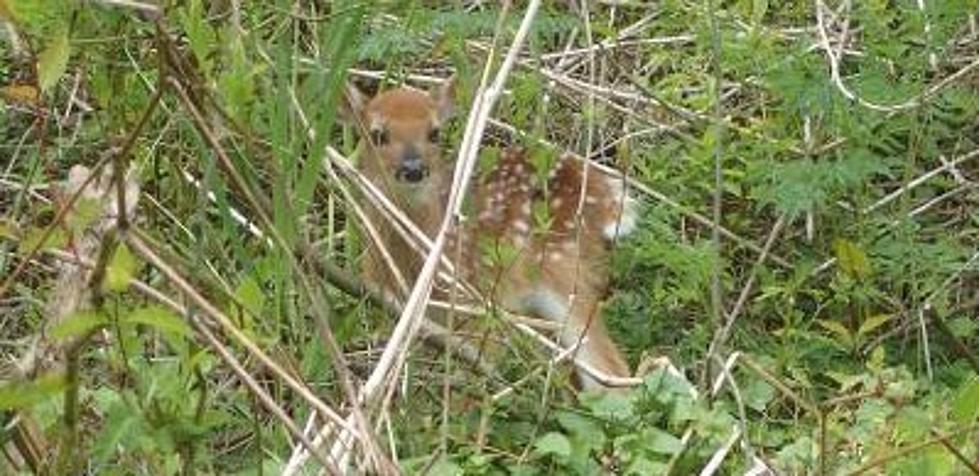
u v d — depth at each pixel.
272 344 8.47
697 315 12.81
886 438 9.35
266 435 9.95
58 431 8.16
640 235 13.34
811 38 14.28
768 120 13.55
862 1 13.67
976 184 13.46
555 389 11.05
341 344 10.20
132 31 9.76
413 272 13.01
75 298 8.05
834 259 12.66
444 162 13.69
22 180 12.48
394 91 13.74
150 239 8.52
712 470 9.62
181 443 8.02
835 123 12.84
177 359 8.69
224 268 10.50
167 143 10.80
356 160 12.65
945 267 12.55
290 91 10.07
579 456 10.09
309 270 9.85
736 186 13.16
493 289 11.16
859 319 12.45
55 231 7.77
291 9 10.70
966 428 8.38
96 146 12.56
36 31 9.13
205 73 9.23
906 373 10.72
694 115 13.89
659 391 10.48
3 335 11.36
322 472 8.49
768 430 10.69
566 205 13.37
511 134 14.24
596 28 14.13
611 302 13.28
